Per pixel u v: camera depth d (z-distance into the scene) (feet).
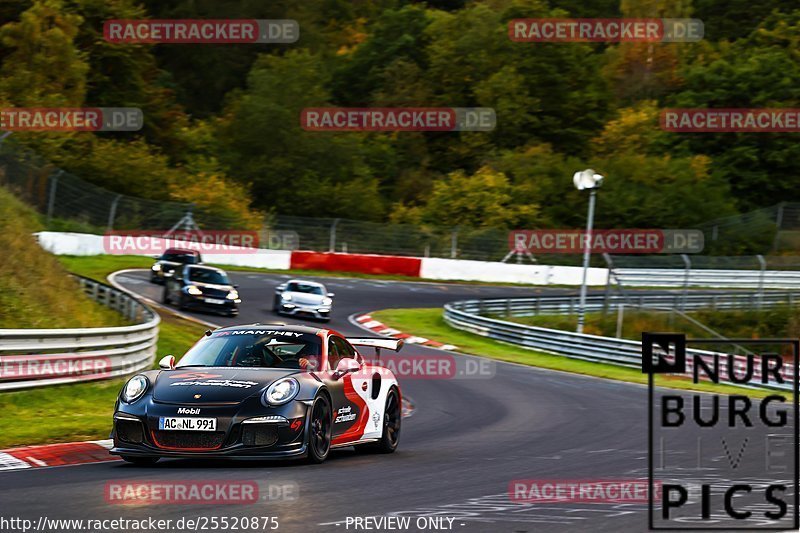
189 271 359.25
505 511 77.05
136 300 256.52
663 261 596.70
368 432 116.98
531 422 172.24
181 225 552.82
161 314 332.19
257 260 537.24
